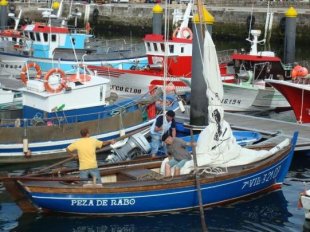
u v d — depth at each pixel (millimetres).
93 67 26109
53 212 12062
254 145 14734
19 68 28406
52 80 16719
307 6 54156
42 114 16781
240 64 26297
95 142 12086
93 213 11992
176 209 12344
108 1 69812
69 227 11641
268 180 13523
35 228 11586
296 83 21891
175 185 12070
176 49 25812
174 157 12711
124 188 11812
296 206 12961
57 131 16375
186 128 18250
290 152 14023
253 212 12539
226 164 12891
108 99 19078
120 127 17469
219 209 12633
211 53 12844
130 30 65062
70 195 11695
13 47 28734
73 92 16984
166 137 13008
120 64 29797
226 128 12922
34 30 28266
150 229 11602
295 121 23344
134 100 19109
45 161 16375
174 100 20344
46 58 27891
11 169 15789
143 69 26875
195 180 12203
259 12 53938
